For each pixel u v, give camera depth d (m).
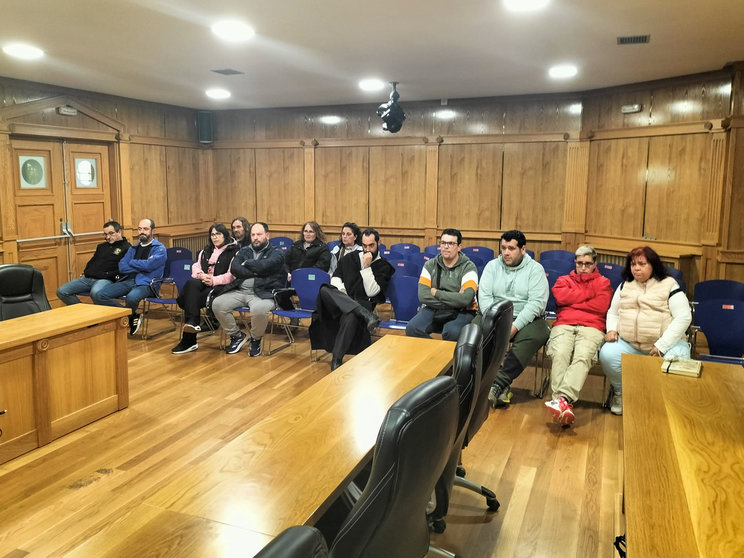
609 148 7.07
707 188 5.98
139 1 3.72
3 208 6.40
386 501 1.16
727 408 2.08
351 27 4.29
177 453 3.34
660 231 6.51
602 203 7.22
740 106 5.62
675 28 4.31
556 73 6.00
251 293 5.32
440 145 8.05
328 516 1.91
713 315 3.98
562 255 6.50
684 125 6.14
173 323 6.32
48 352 3.42
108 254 6.07
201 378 4.60
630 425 1.93
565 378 3.74
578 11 3.89
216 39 4.66
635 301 3.82
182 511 1.39
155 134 8.32
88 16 4.05
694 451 1.73
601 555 2.40
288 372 4.74
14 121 6.41
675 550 1.25
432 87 6.95
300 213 8.95
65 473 3.10
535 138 7.55
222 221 9.41
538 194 7.67
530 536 2.53
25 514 2.70
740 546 1.27
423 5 3.76
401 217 8.41
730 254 5.79
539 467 3.15
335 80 6.49
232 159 9.21
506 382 3.97
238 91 7.28
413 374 2.43
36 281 4.23
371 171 8.48
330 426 1.89
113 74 6.14
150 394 4.25
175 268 5.76
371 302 4.96
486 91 7.25
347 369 2.50
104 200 7.69
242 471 1.59
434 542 2.48
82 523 2.63
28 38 4.66
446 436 1.29
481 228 8.01
